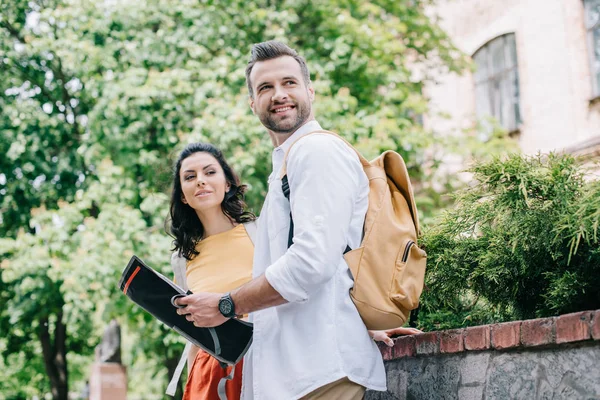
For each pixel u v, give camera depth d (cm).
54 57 1310
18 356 1812
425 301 363
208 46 1212
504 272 320
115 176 1145
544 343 256
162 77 1133
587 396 240
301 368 264
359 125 1138
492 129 1472
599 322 233
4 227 1376
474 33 1566
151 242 1073
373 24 1257
